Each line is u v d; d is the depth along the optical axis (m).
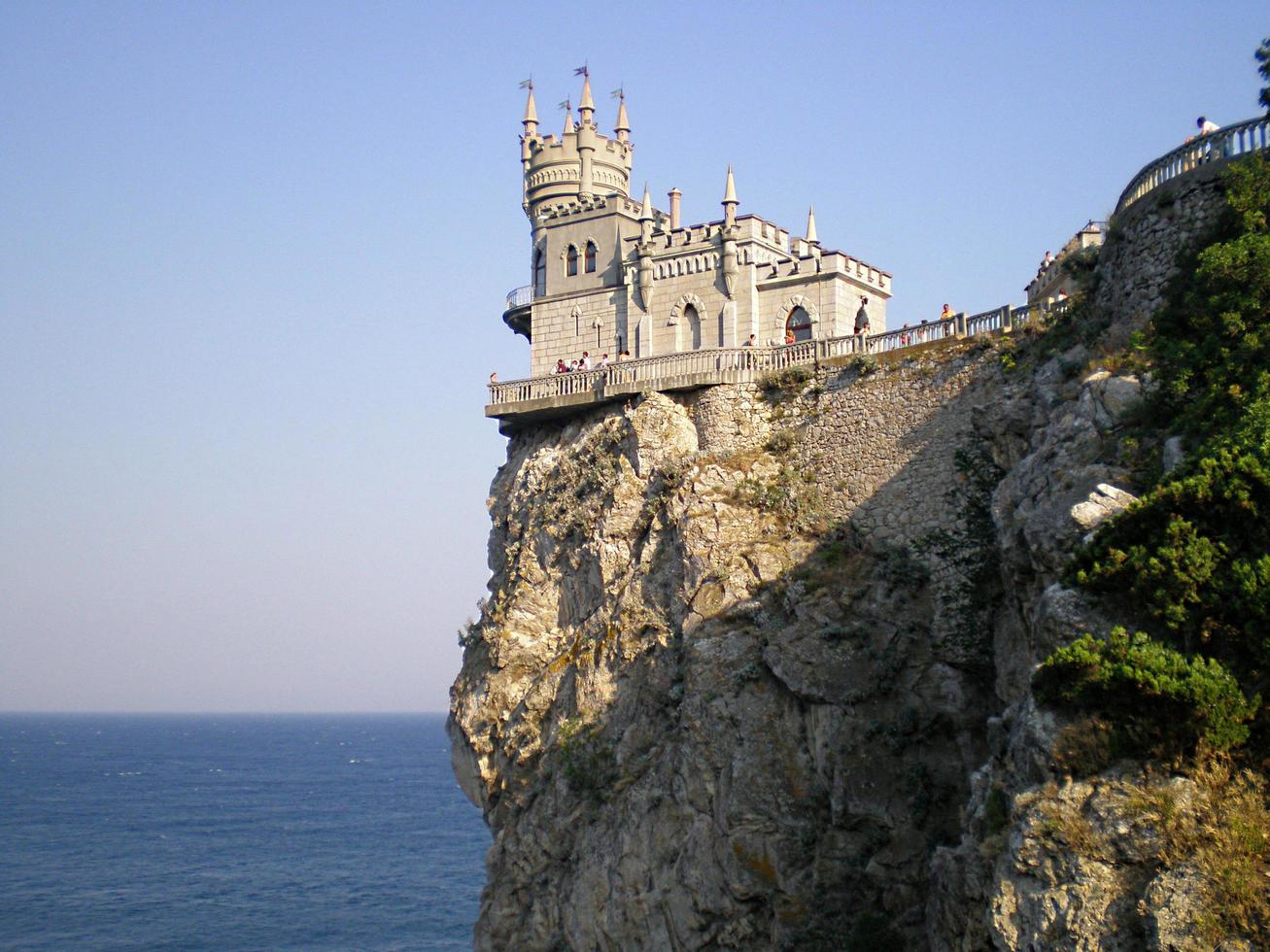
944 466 46.50
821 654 45.66
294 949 102.88
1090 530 32.53
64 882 129.38
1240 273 34.84
